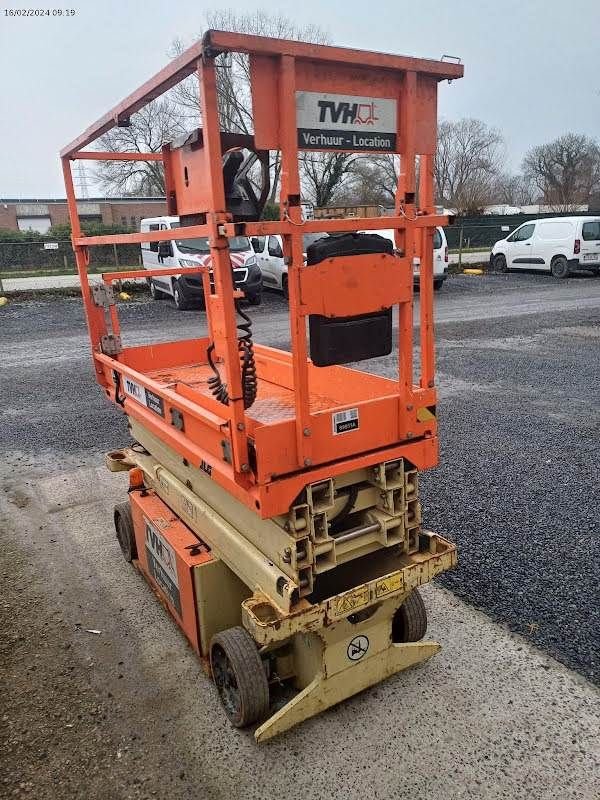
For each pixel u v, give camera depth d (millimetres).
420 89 2246
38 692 3012
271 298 15805
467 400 7297
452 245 29594
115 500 5082
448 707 2805
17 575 4047
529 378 8211
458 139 48969
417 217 2322
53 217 47094
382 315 2330
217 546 2961
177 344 4598
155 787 2475
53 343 11211
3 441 6457
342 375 3197
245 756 2598
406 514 2689
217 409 2963
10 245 23906
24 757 2635
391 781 2449
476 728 2686
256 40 1871
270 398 3445
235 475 2352
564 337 10797
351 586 2928
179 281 13781
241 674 2592
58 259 24562
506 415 6711
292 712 2580
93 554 4289
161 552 3354
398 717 2758
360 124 2152
